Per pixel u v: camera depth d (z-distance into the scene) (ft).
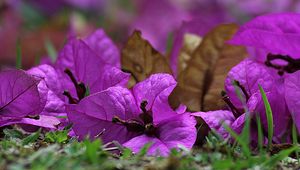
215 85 1.35
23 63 2.43
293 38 1.30
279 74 1.36
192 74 1.36
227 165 1.04
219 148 1.12
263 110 1.24
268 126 1.19
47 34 2.43
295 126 1.27
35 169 0.99
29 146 1.15
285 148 1.20
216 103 1.33
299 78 1.22
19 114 1.22
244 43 1.33
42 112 1.30
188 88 1.35
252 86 1.27
